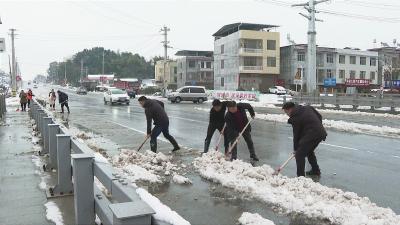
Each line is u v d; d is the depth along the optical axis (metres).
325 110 29.94
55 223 5.07
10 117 21.78
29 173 7.77
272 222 5.20
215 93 52.69
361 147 12.05
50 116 10.37
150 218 2.50
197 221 5.47
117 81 108.06
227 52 72.88
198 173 8.17
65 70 154.75
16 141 12.12
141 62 138.75
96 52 154.75
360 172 8.53
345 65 76.56
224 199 6.43
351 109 30.08
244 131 9.46
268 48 69.06
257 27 71.38
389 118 23.41
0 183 7.04
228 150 9.49
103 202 4.00
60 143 6.27
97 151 10.65
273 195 6.34
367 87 73.62
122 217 2.39
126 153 10.12
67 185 6.32
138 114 26.12
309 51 35.38
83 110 30.11
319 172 8.30
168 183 7.44
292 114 7.81
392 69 76.56
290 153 10.75
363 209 5.69
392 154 10.82
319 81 74.88
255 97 45.09
